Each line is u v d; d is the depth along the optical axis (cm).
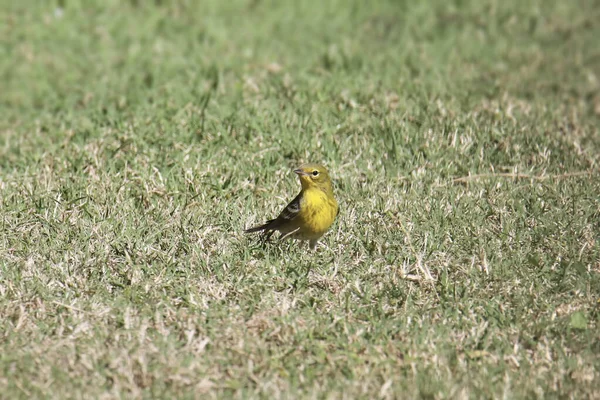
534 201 1248
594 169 1368
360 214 1211
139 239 1129
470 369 892
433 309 994
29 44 2200
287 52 2056
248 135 1475
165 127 1512
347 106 1617
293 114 1558
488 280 1057
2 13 2375
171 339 916
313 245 1123
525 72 1934
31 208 1218
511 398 835
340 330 952
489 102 1680
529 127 1527
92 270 1067
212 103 1622
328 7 2445
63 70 2027
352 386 855
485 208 1230
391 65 1925
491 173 1348
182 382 859
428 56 2027
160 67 1945
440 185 1312
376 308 994
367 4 2466
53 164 1402
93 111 1647
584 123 1620
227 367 884
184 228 1166
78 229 1160
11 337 931
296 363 897
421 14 2380
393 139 1431
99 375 868
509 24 2312
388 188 1292
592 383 861
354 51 2028
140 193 1280
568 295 1025
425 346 917
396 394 845
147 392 845
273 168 1370
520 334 952
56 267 1066
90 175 1346
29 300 998
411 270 1079
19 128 1670
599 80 1925
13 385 846
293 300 1000
